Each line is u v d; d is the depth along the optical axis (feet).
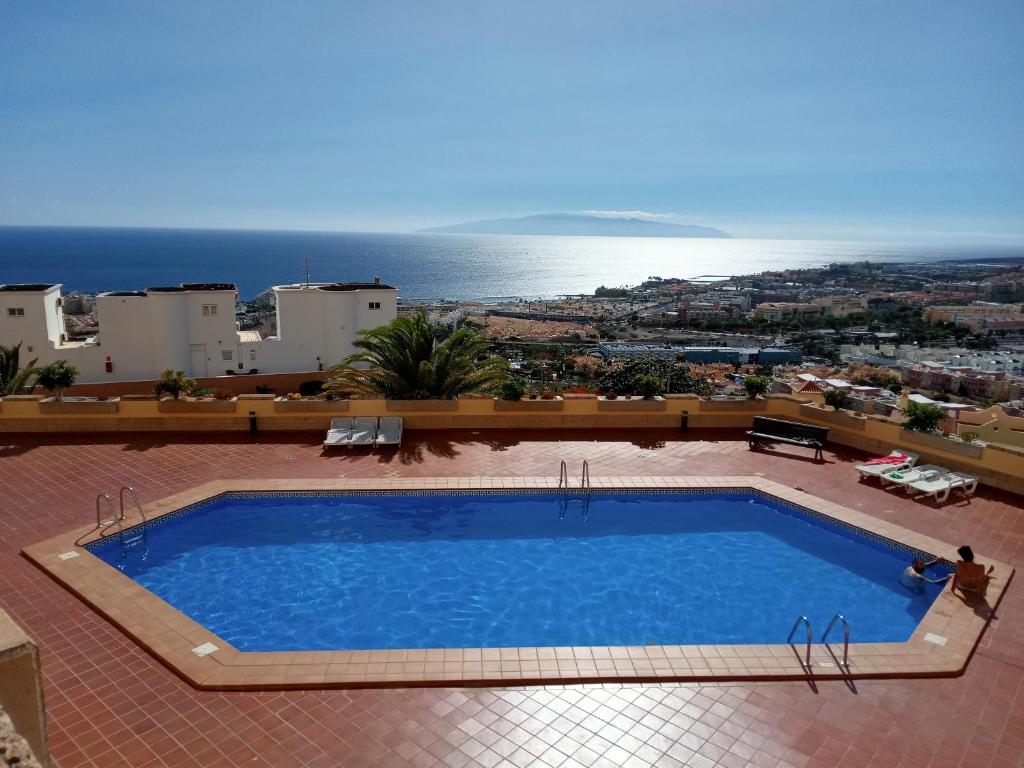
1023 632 25.13
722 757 18.53
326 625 26.78
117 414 48.93
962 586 27.68
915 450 44.32
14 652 9.26
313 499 39.01
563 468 39.99
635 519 37.52
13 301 102.78
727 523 37.14
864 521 35.45
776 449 48.19
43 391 90.63
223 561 31.99
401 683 21.43
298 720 19.74
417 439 48.93
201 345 110.01
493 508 38.58
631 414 52.06
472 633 26.37
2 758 6.93
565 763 18.22
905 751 18.83
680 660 22.85
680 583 30.63
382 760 18.19
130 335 108.27
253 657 22.58
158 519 34.73
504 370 59.98
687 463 44.75
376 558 32.58
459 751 18.61
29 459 43.45
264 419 49.80
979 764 18.37
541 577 30.99
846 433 48.70
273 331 144.25
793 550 34.01
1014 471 39.58
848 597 29.50
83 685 21.24
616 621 27.37
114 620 24.70
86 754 18.20
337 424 48.47
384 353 56.24
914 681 22.17
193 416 49.44
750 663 22.72
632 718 20.12
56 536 31.89
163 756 18.16
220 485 39.11
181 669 21.79
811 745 19.07
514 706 20.57
